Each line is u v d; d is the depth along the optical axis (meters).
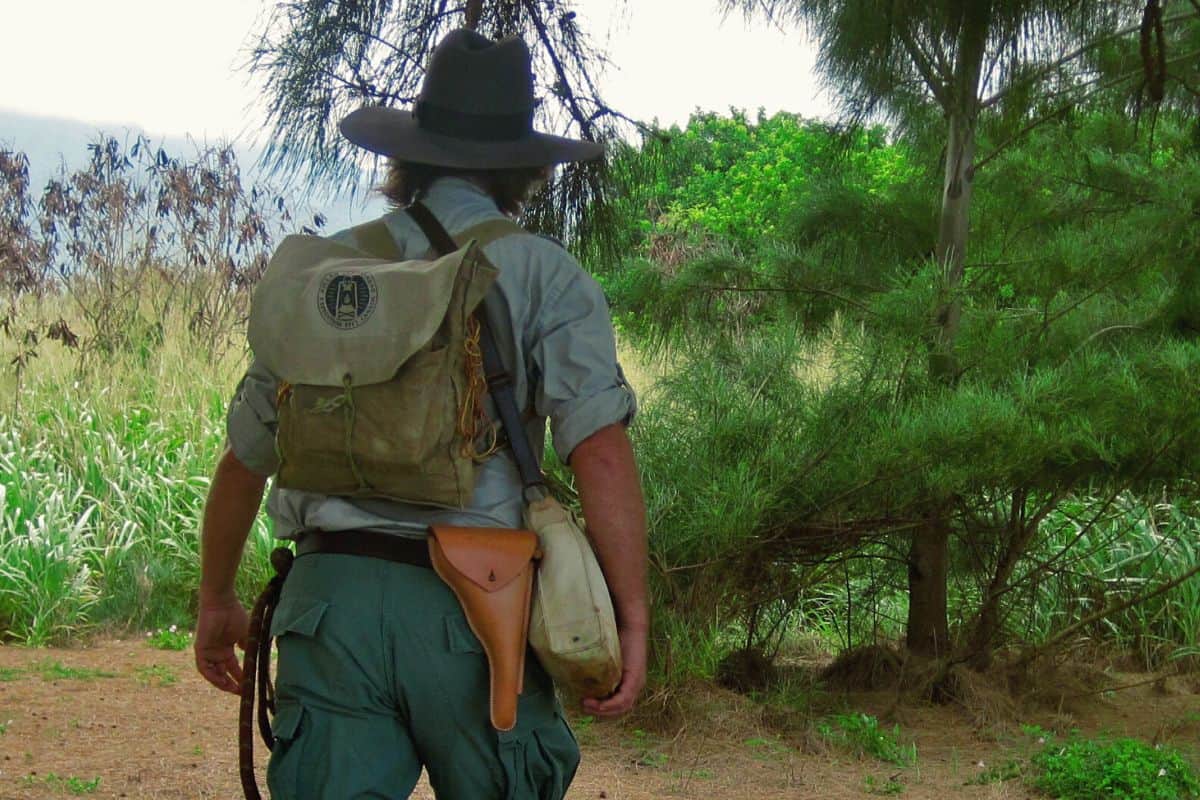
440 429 1.98
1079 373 5.44
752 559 5.73
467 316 2.01
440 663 1.97
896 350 5.62
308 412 2.00
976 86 5.89
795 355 5.74
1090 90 6.03
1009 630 6.48
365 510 2.03
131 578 7.37
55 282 9.85
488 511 2.07
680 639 5.37
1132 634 7.22
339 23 4.59
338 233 2.24
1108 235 6.09
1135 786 4.53
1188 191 6.00
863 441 5.46
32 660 6.38
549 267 2.13
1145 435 5.30
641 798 4.45
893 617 6.88
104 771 4.54
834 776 4.82
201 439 8.55
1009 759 5.11
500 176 2.31
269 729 2.27
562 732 2.12
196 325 9.74
